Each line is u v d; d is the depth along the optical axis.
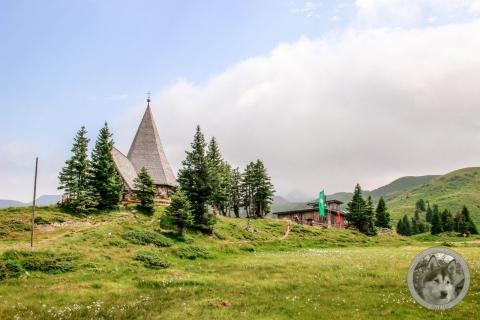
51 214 46.97
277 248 56.81
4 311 19.36
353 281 27.11
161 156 72.81
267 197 89.50
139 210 54.66
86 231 42.34
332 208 95.75
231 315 18.73
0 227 41.41
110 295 23.33
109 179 53.88
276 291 24.77
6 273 27.66
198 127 60.53
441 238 112.25
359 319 17.70
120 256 35.91
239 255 47.41
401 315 18.16
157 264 34.94
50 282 26.75
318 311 19.31
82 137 53.81
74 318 18.45
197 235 52.16
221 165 84.12
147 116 74.94
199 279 28.58
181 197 49.84
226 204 91.44
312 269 32.66
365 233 84.25
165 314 18.94
